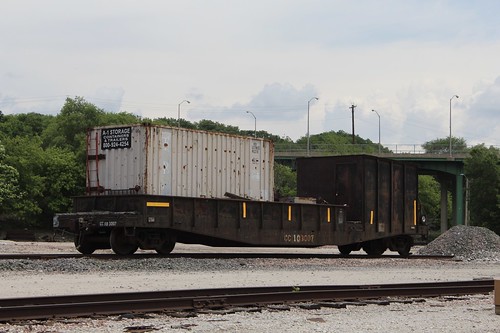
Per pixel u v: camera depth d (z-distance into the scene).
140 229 24.69
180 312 11.80
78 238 25.89
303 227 29.53
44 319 10.79
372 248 33.78
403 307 13.48
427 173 98.50
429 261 28.36
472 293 16.19
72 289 15.19
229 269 21.58
